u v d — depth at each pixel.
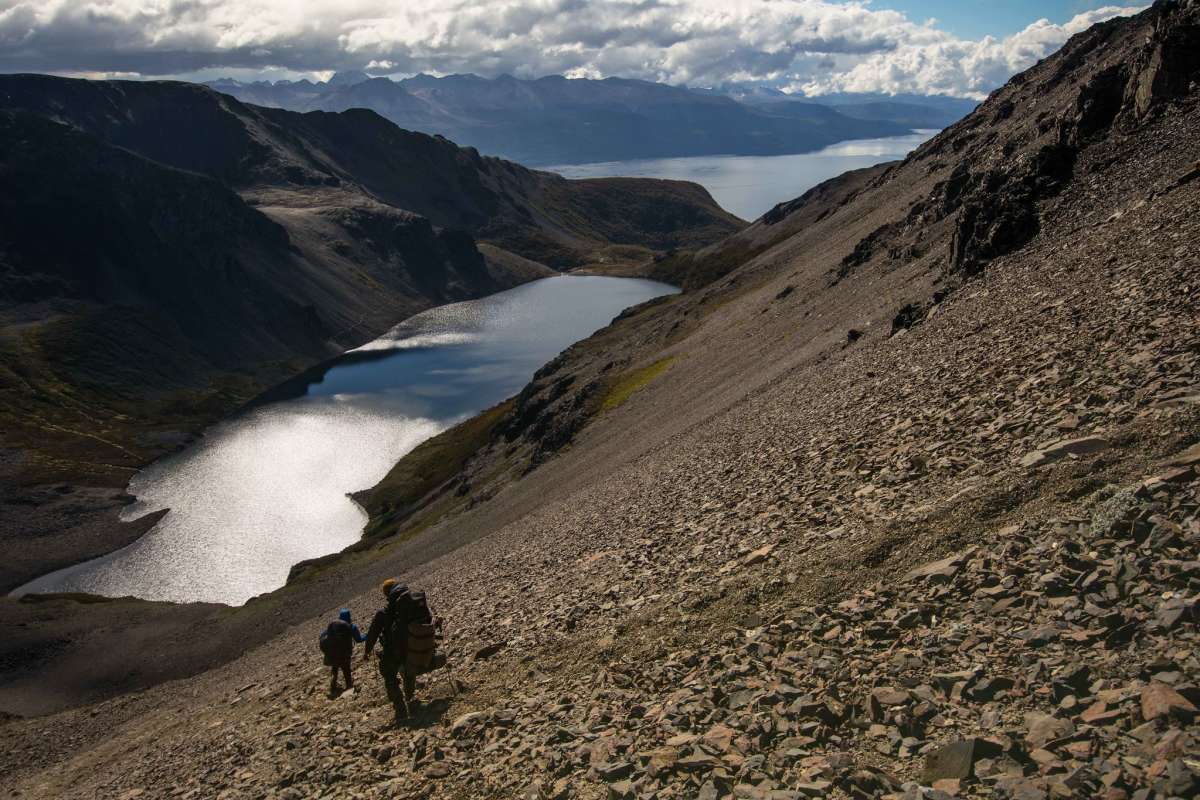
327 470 159.50
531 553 33.06
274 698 24.00
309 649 34.75
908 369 27.27
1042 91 109.06
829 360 43.94
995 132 106.75
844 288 72.00
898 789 7.99
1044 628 9.63
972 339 25.75
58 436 193.62
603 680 13.70
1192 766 6.68
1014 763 7.67
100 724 52.78
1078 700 8.27
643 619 15.76
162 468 173.00
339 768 14.50
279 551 124.06
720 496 24.47
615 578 20.23
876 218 113.69
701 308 130.00
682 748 10.23
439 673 17.95
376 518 129.38
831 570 13.85
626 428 71.56
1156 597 9.26
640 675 13.32
